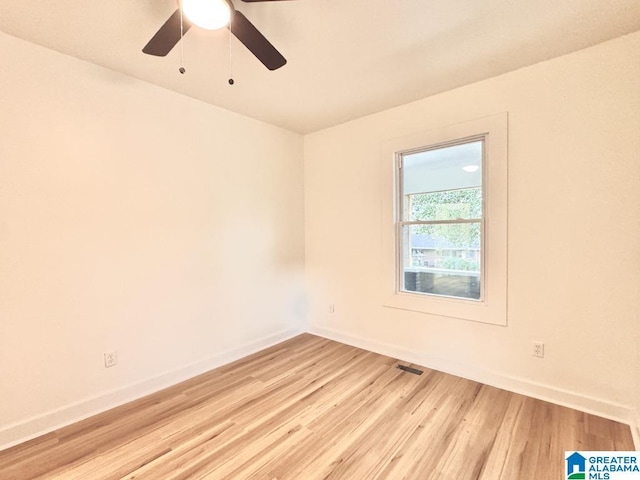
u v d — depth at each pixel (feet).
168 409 7.29
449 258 9.18
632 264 6.48
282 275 11.80
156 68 7.40
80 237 6.97
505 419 6.74
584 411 6.97
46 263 6.52
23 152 6.22
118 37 6.22
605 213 6.72
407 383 8.43
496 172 8.00
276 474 5.31
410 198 9.96
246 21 4.72
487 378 8.35
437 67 7.54
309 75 7.85
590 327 6.93
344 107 9.86
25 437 6.22
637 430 6.15
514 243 7.82
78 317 6.96
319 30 6.12
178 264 8.75
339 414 7.01
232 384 8.48
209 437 6.28
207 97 9.02
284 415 7.00
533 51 6.92
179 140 8.73
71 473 5.35
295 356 10.36
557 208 7.25
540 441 6.03
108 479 5.21
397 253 10.18
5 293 6.06
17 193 6.16
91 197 7.13
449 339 9.03
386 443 6.05
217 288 9.71
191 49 6.64
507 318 7.99
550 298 7.39
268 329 11.30
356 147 10.94
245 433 6.39
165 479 5.21
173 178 8.61
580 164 6.95
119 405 7.48
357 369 9.32
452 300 8.93
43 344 6.49
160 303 8.37
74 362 6.90
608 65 6.60
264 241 11.12
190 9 4.43
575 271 7.08
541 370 7.55
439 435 6.26
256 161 10.82
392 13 5.65
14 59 6.11
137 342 7.92
